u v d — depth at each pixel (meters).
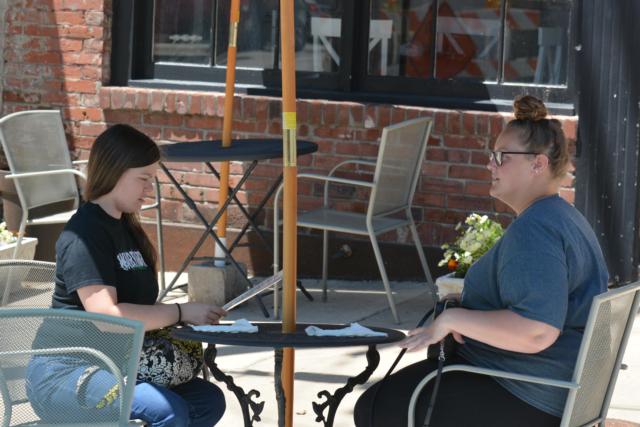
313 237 9.73
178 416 4.63
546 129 4.61
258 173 9.73
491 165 4.68
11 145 9.19
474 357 4.69
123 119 10.07
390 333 4.73
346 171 9.46
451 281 8.14
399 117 9.23
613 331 4.62
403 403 4.68
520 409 4.54
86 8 10.05
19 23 10.25
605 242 8.88
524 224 4.44
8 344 4.19
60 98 10.22
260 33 9.88
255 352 7.82
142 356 4.80
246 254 9.88
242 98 9.60
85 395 4.30
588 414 4.70
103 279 4.68
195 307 4.92
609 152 8.81
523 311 4.33
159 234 9.42
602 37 8.77
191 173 9.94
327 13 9.68
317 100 9.53
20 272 5.19
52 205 10.21
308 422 6.39
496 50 9.29
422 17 9.46
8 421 4.32
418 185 9.32
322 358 7.59
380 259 8.37
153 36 10.20
